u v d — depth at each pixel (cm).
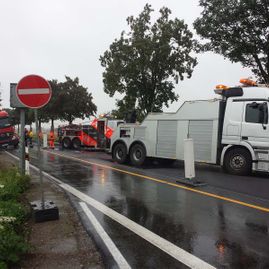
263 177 1162
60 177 1178
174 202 786
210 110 1266
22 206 701
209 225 608
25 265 442
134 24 3322
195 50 2452
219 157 1255
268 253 477
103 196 856
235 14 2138
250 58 2319
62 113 4300
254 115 1168
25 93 652
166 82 3450
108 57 3434
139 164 1509
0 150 2725
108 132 2291
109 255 474
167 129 1412
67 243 521
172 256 468
